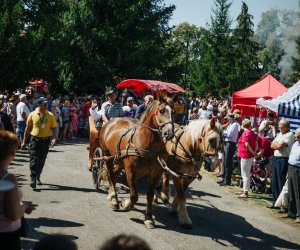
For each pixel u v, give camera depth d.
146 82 15.01
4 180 3.18
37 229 6.15
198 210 8.11
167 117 6.16
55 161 12.12
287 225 7.57
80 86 26.83
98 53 27.33
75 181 9.59
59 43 22.73
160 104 6.27
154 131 6.32
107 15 27.03
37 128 8.44
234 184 10.94
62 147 15.26
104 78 26.41
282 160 8.62
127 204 7.12
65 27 25.69
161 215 7.43
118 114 9.26
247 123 9.56
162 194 8.15
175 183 6.86
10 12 18.70
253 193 10.10
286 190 8.34
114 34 26.33
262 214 8.20
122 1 26.34
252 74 40.69
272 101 10.69
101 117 9.67
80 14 26.27
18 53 18.78
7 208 3.18
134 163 6.45
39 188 8.69
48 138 8.64
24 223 4.43
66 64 25.95
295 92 10.62
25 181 9.21
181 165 6.75
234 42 41.25
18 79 19.53
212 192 9.85
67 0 27.14
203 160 6.81
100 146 8.06
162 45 30.70
